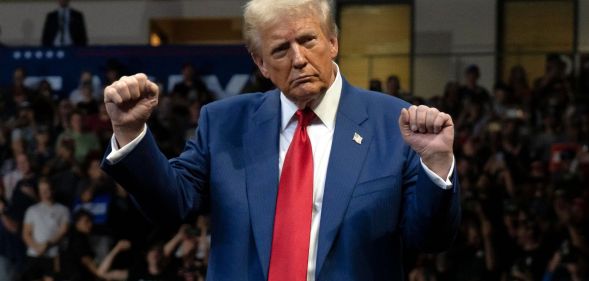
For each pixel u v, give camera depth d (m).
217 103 3.90
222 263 3.62
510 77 16.20
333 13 3.68
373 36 18.98
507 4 18.56
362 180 3.58
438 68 17.45
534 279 11.91
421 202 3.46
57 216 13.20
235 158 3.71
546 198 12.86
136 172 3.51
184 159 3.75
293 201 3.58
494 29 18.58
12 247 13.24
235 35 19.75
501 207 12.77
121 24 19.53
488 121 14.86
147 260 12.17
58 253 12.91
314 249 3.54
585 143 14.74
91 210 13.06
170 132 15.15
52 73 17.05
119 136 3.50
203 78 16.66
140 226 12.81
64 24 18.03
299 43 3.55
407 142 3.46
